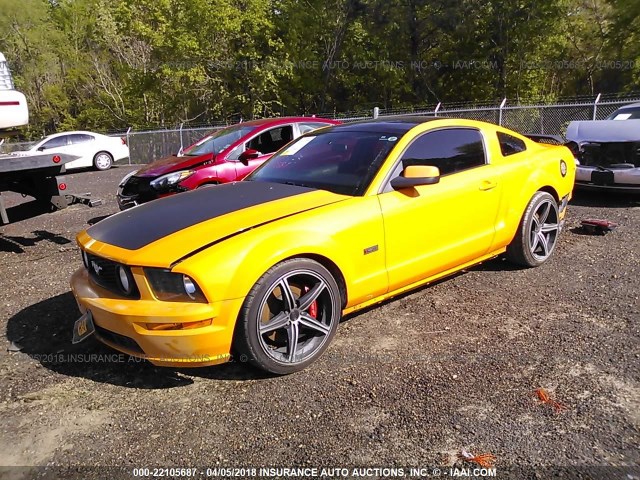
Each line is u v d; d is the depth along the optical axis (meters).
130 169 19.25
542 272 4.89
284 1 27.86
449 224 4.09
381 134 4.16
